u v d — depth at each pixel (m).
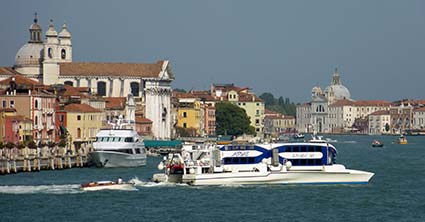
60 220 192.00
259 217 197.38
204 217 196.25
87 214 199.50
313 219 196.12
